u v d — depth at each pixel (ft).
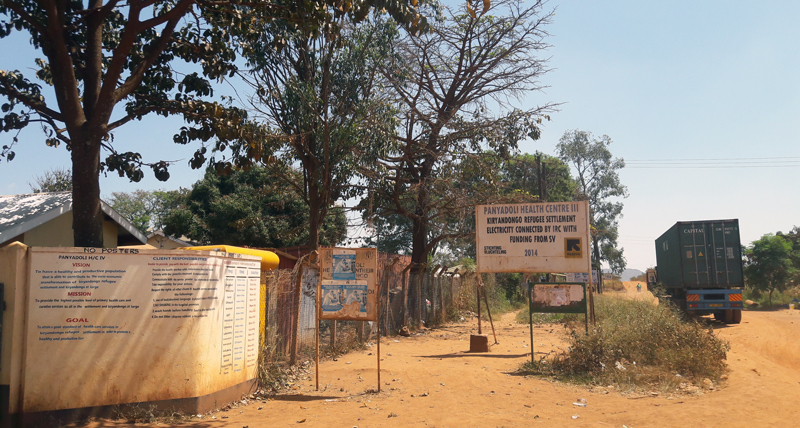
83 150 29.04
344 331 48.19
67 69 28.96
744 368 35.17
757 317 81.66
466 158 65.36
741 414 22.44
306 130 49.49
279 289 37.60
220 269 24.99
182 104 34.81
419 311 66.08
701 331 35.55
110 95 29.68
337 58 50.93
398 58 65.05
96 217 29.17
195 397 22.98
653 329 35.37
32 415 20.31
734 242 68.80
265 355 31.40
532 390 28.96
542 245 41.19
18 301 20.54
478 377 32.50
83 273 21.57
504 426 21.48
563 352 36.52
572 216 40.86
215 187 98.78
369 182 63.93
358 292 29.91
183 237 94.32
